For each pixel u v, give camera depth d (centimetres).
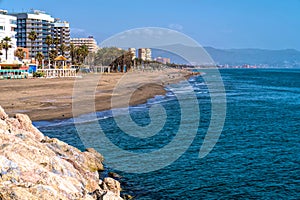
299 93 8238
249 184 1847
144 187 1752
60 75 9212
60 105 4288
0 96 4984
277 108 5425
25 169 1084
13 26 10856
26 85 6569
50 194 984
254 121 4081
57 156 1536
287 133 3359
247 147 2711
